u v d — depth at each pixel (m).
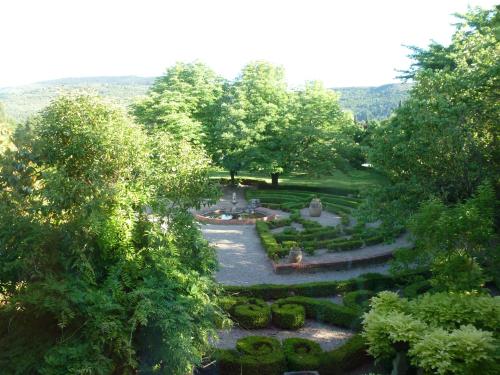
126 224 8.84
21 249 8.25
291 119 40.31
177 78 41.97
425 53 32.44
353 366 11.15
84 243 8.59
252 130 38.53
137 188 9.55
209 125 42.50
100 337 7.55
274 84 42.25
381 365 10.70
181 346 8.05
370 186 16.69
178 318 8.21
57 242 8.54
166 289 8.66
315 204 30.02
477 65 15.71
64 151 9.40
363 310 13.52
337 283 16.16
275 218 29.11
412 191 15.03
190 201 10.82
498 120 14.42
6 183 8.77
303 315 13.66
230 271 18.77
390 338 8.74
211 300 10.48
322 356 10.84
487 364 7.84
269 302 15.60
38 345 7.72
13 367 7.41
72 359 7.33
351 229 24.42
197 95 42.78
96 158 9.51
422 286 15.21
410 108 15.69
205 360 10.59
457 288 10.62
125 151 9.70
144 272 8.80
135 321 7.70
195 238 10.40
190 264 10.10
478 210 10.97
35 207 8.42
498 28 15.58
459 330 8.27
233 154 39.53
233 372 10.45
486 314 9.35
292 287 15.83
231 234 25.56
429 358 7.83
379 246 22.39
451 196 15.13
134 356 8.18
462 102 14.71
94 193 8.87
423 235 11.84
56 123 9.46
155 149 10.84
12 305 8.10
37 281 8.30
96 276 8.66
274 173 40.75
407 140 15.65
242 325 13.41
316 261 19.50
